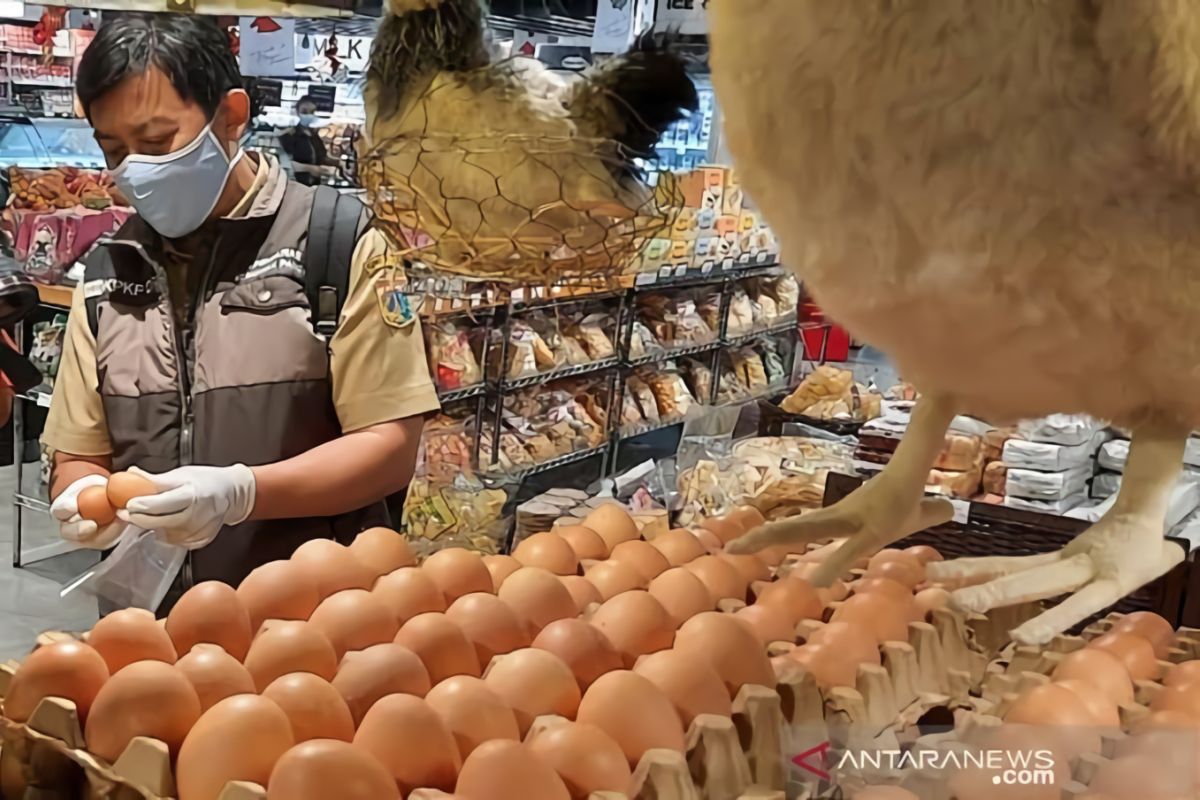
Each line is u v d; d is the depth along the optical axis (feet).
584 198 2.86
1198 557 4.00
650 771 2.44
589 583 3.49
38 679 2.61
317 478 4.73
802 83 2.16
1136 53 1.92
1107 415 2.55
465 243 2.97
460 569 3.36
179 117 4.51
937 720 3.10
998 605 2.48
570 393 10.39
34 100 9.02
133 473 4.33
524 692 2.68
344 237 4.97
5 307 5.32
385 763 2.35
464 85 2.85
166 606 4.80
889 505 3.05
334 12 4.27
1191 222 2.06
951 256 2.13
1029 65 1.98
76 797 2.56
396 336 5.02
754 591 3.66
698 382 11.40
